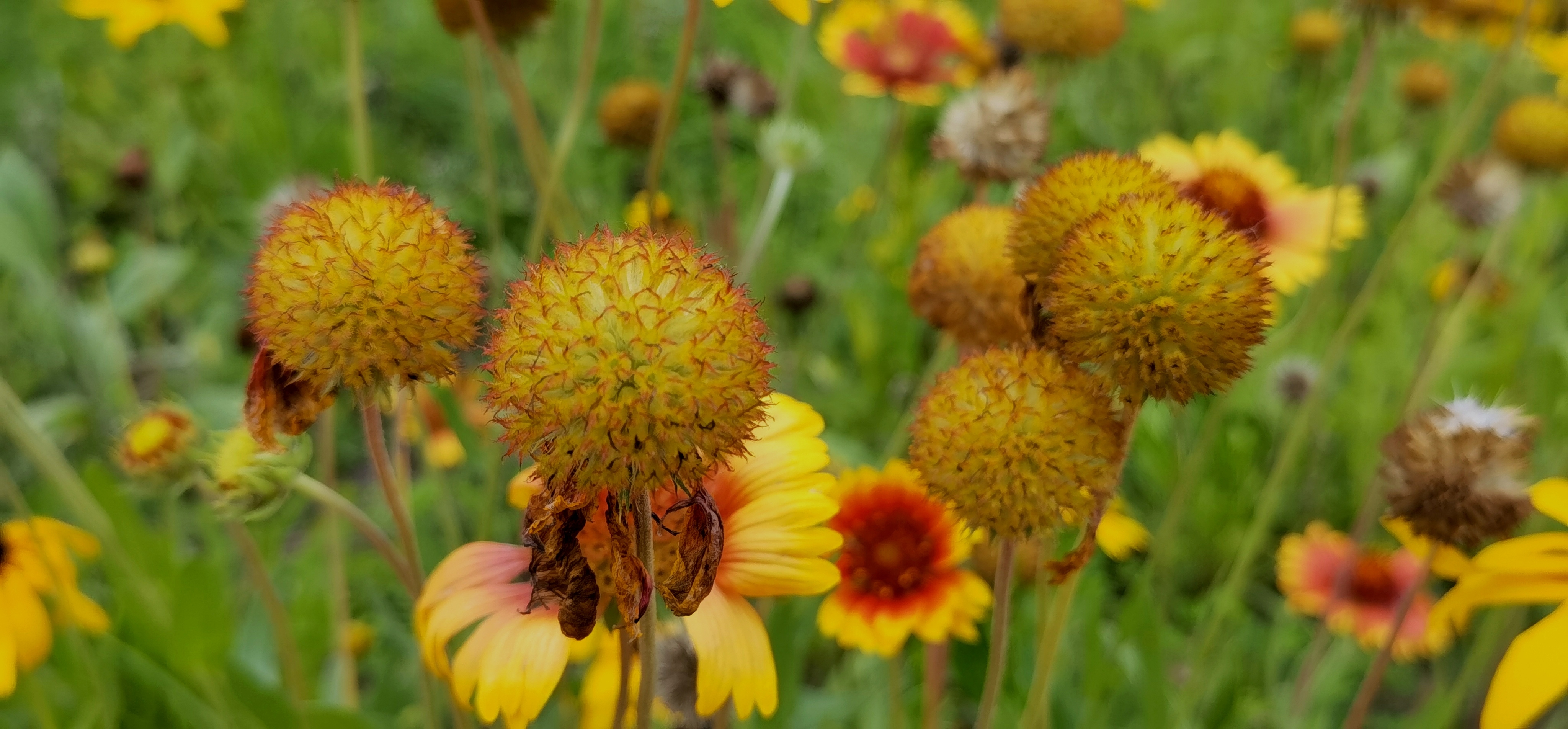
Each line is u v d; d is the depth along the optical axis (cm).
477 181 59
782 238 54
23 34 71
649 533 16
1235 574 29
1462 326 45
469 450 33
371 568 37
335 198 18
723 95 43
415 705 35
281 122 58
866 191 53
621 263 16
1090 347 18
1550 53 44
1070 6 36
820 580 19
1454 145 29
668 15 65
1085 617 30
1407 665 40
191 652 23
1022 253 20
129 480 24
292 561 36
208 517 35
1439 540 23
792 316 47
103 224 59
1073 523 18
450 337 18
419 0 69
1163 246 17
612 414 15
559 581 17
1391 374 45
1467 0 53
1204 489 42
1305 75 63
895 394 47
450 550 31
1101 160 20
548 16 29
